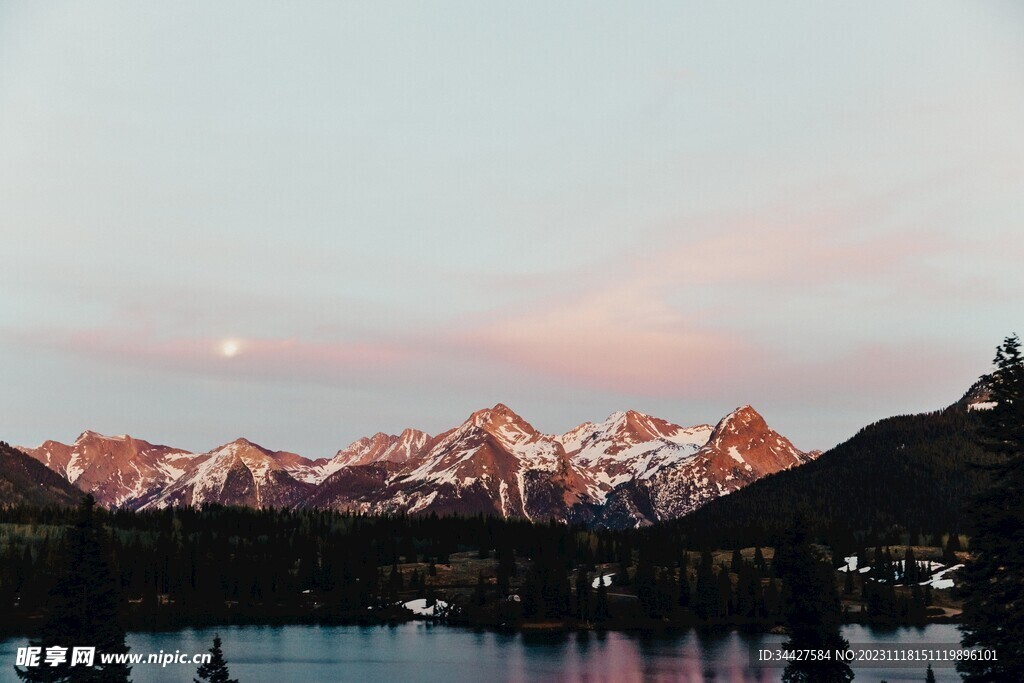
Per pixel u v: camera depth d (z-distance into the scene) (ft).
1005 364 276.00
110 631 383.45
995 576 266.36
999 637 263.29
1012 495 265.75
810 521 404.77
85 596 380.78
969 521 273.13
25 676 372.17
